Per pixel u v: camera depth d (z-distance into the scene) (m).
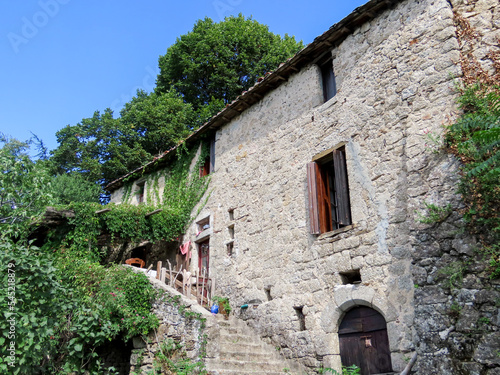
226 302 9.12
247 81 21.14
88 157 20.11
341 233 7.03
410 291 5.73
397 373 5.54
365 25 7.67
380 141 6.82
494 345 4.59
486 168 5.08
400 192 6.30
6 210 7.32
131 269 8.22
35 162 8.34
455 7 6.45
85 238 9.98
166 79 22.92
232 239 9.70
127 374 8.33
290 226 8.11
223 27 21.92
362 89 7.39
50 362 6.61
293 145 8.62
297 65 8.94
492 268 4.88
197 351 6.60
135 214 11.09
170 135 19.92
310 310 7.18
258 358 7.30
